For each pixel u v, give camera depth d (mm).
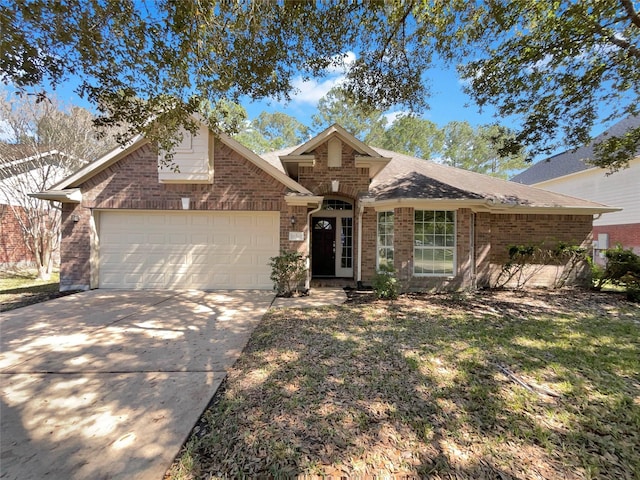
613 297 8680
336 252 11906
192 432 2670
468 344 4828
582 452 2459
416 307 7375
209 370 3898
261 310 7020
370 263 10172
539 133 9008
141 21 4223
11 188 11688
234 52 4957
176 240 9297
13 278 11703
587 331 5535
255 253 9383
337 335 5258
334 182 9930
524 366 4047
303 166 9961
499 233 10477
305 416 2893
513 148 9445
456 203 9000
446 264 9375
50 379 3637
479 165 34094
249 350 4594
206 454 2398
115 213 9211
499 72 8023
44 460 2312
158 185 9031
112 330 5492
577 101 8406
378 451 2438
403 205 9141
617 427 2793
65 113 12656
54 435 2607
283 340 5008
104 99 4965
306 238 9195
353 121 30406
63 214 8875
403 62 6902
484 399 3236
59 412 2955
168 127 5809
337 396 3260
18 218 12008
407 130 29656
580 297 8672
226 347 4707
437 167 13109
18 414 2914
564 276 10484
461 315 6637
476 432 2691
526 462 2342
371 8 5285
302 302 7867
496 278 10453
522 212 10367
